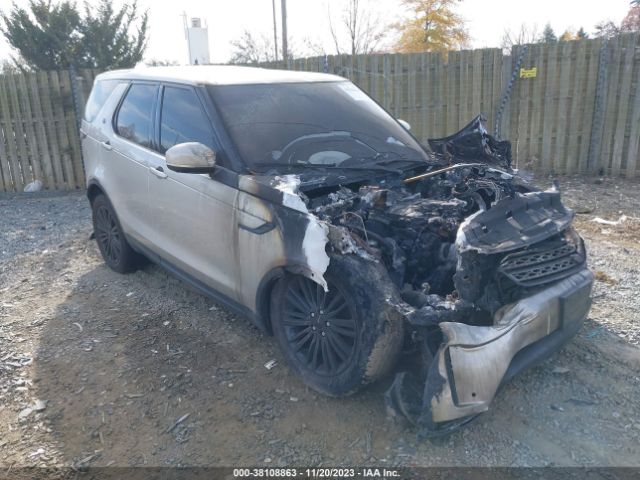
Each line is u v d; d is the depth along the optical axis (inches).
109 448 130.2
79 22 673.6
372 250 131.0
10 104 397.1
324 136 173.6
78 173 413.7
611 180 357.1
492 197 154.9
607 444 124.0
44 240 282.8
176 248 179.6
